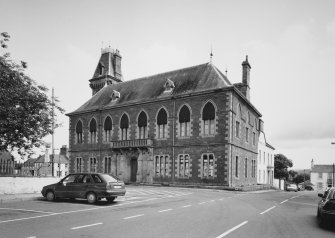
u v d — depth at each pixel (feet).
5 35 73.26
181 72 146.61
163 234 31.86
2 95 69.56
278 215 48.80
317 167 331.98
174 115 133.59
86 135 167.22
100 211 48.03
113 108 155.74
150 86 151.94
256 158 160.66
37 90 77.46
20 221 38.11
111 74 192.95
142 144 139.44
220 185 118.01
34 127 76.95
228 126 119.03
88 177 59.72
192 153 126.72
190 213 47.37
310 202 76.59
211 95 124.57
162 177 133.80
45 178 79.92
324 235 34.17
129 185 131.95
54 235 30.42
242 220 42.16
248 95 151.33
